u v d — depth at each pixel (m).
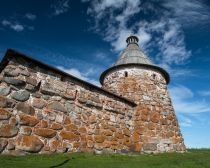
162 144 11.48
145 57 14.84
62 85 8.50
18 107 6.83
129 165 6.32
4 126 6.29
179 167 6.30
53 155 6.80
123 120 10.96
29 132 6.85
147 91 12.85
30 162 5.56
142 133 11.30
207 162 7.18
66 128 8.04
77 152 8.02
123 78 13.48
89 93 9.55
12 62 7.17
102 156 7.77
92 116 9.30
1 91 6.58
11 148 6.25
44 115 7.49
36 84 7.61
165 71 14.15
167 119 12.61
